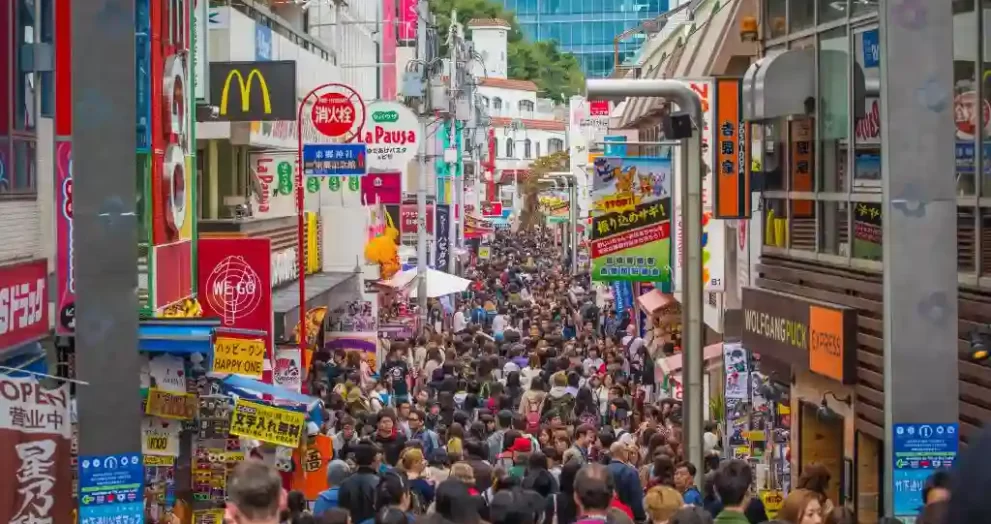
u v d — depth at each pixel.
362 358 67.50
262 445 37.31
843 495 36.75
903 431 21.83
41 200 32.59
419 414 46.28
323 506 28.72
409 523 22.30
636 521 29.97
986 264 28.06
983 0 28.03
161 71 39.72
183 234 43.28
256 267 46.19
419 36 138.75
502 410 46.44
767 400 47.31
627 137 109.31
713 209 44.66
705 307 70.38
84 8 21.16
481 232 191.75
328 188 79.19
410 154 79.69
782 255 43.03
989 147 27.81
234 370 36.22
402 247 112.69
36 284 30.98
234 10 54.28
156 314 38.78
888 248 21.64
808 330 37.22
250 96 51.34
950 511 5.30
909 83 21.44
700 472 33.47
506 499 22.25
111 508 21.69
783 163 42.84
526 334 99.00
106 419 21.61
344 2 98.31
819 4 39.03
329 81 76.94
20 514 25.70
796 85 39.84
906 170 21.53
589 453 40.62
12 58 30.59
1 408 25.64
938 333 21.70
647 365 72.94
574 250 151.38
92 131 21.28
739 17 56.03
